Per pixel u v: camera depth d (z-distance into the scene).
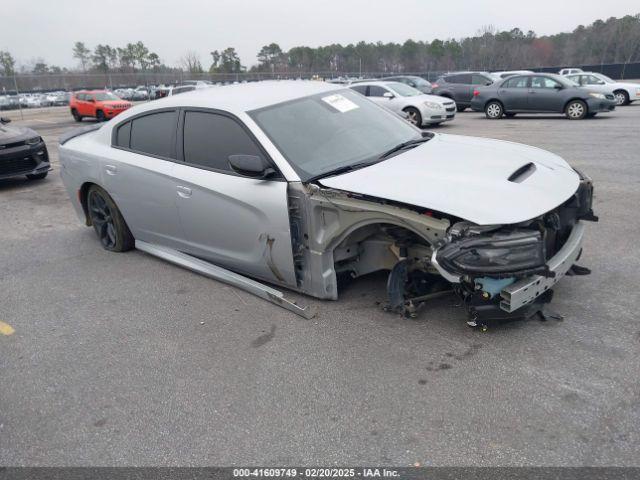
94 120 24.77
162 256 4.79
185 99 4.34
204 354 3.29
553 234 3.18
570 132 12.41
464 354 3.02
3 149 8.73
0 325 3.91
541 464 2.21
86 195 5.42
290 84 4.61
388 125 4.32
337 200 3.27
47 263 5.19
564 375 2.76
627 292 3.64
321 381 2.91
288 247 3.58
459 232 2.83
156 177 4.34
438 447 2.35
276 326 3.55
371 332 3.35
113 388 3.02
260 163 3.44
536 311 3.17
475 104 17.59
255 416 2.67
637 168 7.86
